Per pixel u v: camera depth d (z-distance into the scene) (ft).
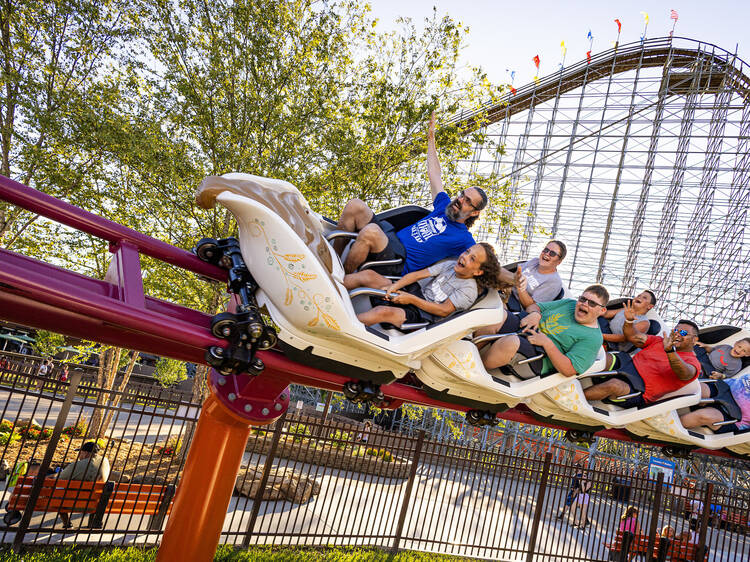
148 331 8.07
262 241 8.79
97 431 39.78
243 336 8.42
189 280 35.32
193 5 33.58
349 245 11.67
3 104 31.78
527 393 12.88
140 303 8.48
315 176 34.81
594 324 13.80
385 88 36.29
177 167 32.35
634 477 34.06
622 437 18.56
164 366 85.46
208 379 12.24
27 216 34.86
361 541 28.73
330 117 36.11
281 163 34.24
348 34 37.65
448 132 36.68
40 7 32.58
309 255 8.62
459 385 12.04
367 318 10.14
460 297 10.75
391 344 9.56
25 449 32.24
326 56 36.35
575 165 91.35
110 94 33.37
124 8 33.68
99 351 41.63
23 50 33.42
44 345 73.87
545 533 40.01
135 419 56.49
